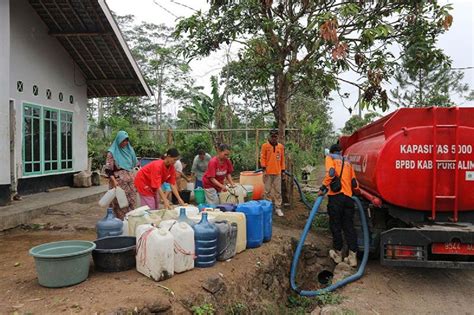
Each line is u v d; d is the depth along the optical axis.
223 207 6.68
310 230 8.57
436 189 5.82
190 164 17.69
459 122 5.82
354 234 6.75
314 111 30.25
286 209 10.27
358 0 8.61
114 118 22.97
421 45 8.67
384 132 5.99
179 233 4.87
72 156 12.65
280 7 9.06
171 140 17.16
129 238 5.07
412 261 5.61
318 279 7.34
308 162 16.59
